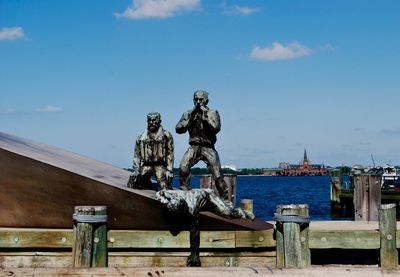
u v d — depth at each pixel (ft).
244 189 247.29
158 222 31.45
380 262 30.68
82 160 39.99
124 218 31.48
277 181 410.93
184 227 31.55
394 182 129.18
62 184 31.73
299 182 375.66
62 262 30.76
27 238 30.55
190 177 34.04
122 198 31.50
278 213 30.04
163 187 32.99
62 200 31.76
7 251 30.71
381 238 30.60
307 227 30.35
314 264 32.91
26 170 31.94
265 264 31.96
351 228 35.37
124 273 25.72
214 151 34.45
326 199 167.84
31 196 32.01
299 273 25.68
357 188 66.28
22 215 32.14
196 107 33.96
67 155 40.19
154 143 33.17
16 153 31.96
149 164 33.30
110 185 31.48
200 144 34.30
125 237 31.09
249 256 31.96
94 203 31.63
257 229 32.22
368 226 36.96
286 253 29.63
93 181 31.50
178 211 30.73
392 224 30.63
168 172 33.35
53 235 30.63
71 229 31.83
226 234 31.68
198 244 31.27
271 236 31.76
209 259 31.83
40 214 32.01
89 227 28.68
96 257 28.91
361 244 30.81
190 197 31.09
